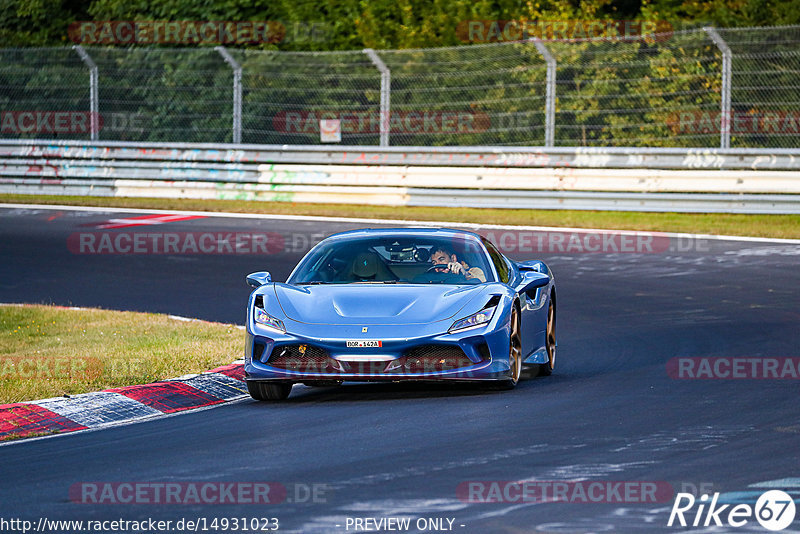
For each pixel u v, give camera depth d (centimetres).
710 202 7869
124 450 2616
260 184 9081
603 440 2562
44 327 4716
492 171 8406
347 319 3200
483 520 1939
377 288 3359
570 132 8681
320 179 8875
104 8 10550
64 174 9562
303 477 2272
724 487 2133
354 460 2417
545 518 1945
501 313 3244
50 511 2064
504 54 8875
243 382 3553
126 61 10006
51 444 2731
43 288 5853
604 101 8606
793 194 7725
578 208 8175
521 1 9806
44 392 3250
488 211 8344
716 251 6488
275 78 9419
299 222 7956
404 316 3206
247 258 6600
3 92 10269
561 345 4250
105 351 4031
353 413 3011
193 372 3616
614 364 3800
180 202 9038
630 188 8056
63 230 7688
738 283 5522
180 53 9975
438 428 2748
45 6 11062
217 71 9850
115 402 3189
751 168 7906
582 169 8169
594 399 3125
